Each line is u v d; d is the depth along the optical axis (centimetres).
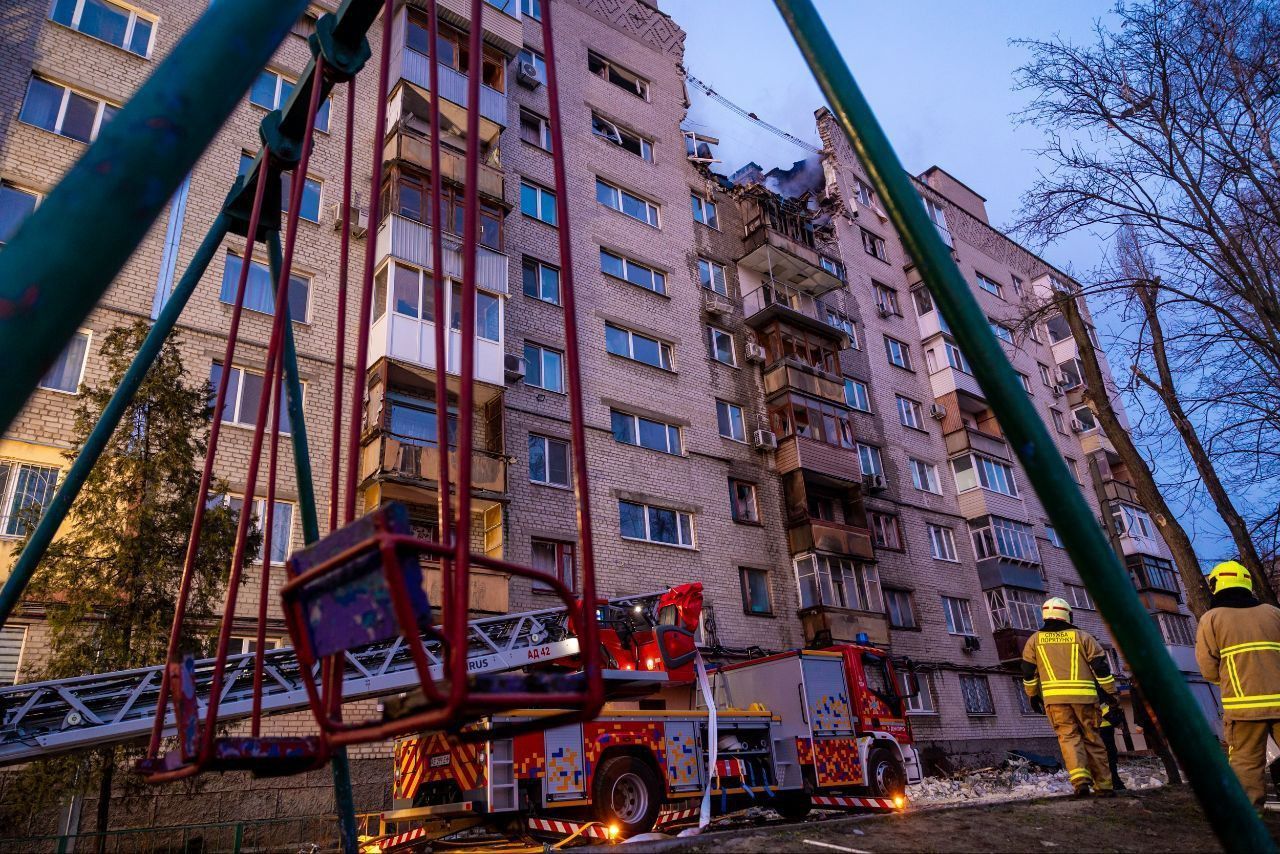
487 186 1897
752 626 2064
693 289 2478
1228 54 1075
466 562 132
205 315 1497
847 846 362
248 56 131
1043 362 3809
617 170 2458
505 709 127
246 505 232
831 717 1144
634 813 904
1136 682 175
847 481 2448
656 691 1076
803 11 215
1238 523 1150
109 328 1369
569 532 1814
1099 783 686
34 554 354
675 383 2258
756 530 2228
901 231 193
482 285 1800
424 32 1980
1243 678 500
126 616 979
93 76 1540
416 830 913
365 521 136
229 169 1631
